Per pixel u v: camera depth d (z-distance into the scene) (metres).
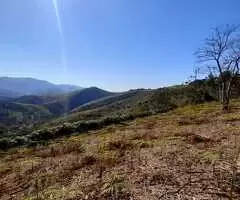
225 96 43.75
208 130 21.05
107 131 33.72
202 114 38.72
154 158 12.63
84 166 13.49
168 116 43.47
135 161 12.54
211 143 15.24
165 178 9.55
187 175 9.68
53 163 15.86
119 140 20.48
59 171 13.48
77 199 8.97
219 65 45.16
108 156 14.52
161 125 30.47
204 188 8.30
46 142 33.41
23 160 19.77
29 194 11.21
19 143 34.25
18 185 13.13
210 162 10.99
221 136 17.39
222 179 8.90
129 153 14.65
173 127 26.38
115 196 8.48
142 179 9.66
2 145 32.97
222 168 10.04
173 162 11.57
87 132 37.91
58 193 9.87
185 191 8.23
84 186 10.06
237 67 43.62
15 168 17.05
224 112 37.69
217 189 8.16
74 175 12.18
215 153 12.35
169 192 8.29
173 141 17.11
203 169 10.23
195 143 15.70
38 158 19.36
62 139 34.00
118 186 9.07
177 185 8.82
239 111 36.94
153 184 9.12
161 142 17.19
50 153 20.48
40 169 15.12
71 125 41.16
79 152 18.56
